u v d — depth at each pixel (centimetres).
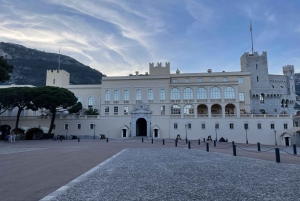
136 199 823
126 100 7731
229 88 7456
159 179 1180
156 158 2138
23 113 8050
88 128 7581
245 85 8069
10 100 6194
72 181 1120
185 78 8338
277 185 1045
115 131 7544
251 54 8888
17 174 1303
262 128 6894
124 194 889
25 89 6500
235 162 1862
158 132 7344
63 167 1562
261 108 8325
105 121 7625
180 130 7319
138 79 7806
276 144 6719
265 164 1745
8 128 7681
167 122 7425
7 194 887
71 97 6925
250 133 6931
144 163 1789
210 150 3138
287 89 10381
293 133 6581
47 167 1557
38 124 7625
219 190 954
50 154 2427
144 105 7469
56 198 830
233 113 7881
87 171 1414
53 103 6322
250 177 1233
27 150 2944
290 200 812
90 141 5644
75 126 7594
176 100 7625
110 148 3384
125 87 7812
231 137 7019
